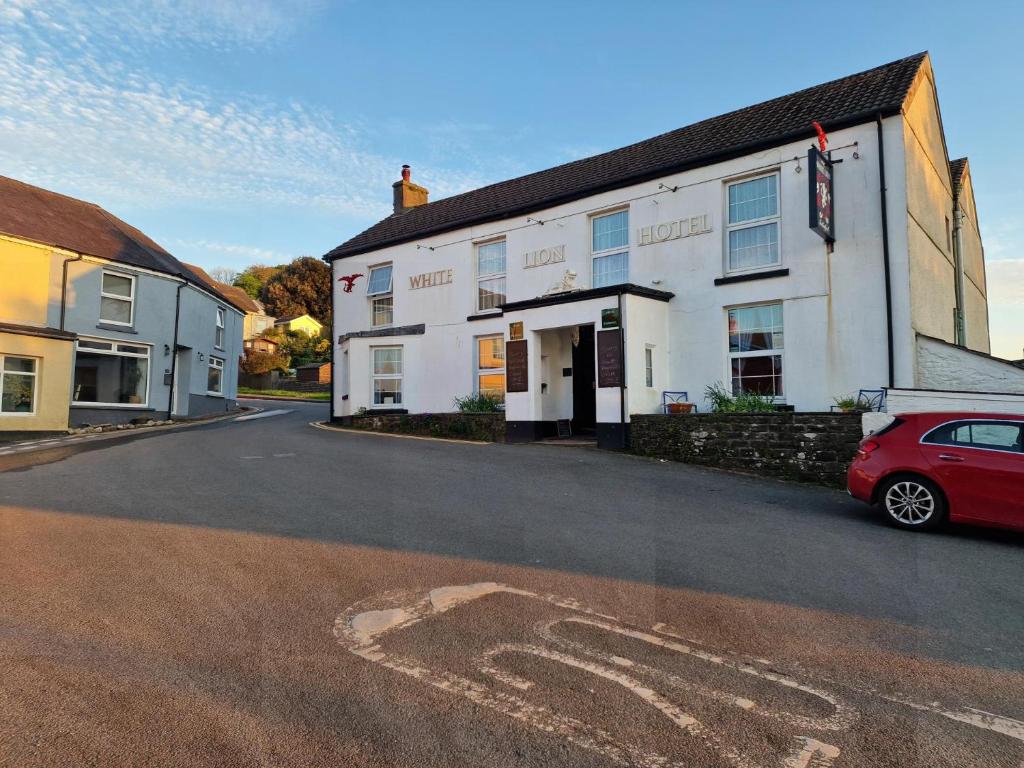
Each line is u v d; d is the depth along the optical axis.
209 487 8.98
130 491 8.65
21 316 18.62
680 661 3.90
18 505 7.72
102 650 3.92
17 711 3.22
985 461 7.07
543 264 16.81
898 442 7.69
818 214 11.66
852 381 12.23
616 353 13.55
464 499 8.35
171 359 23.16
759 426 11.41
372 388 19.95
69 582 5.07
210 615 4.48
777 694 3.52
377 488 9.02
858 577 5.56
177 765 2.82
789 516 7.95
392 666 3.78
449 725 3.17
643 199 15.10
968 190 18.16
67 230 20.91
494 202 19.08
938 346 11.77
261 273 82.50
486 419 16.33
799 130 12.90
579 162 19.33
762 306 13.47
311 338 59.62
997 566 6.00
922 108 13.64
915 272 12.14
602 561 5.82
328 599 4.81
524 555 5.95
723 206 14.01
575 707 3.35
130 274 21.77
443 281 19.12
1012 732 3.19
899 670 3.83
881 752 3.00
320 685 3.54
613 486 9.55
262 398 42.31
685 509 8.14
